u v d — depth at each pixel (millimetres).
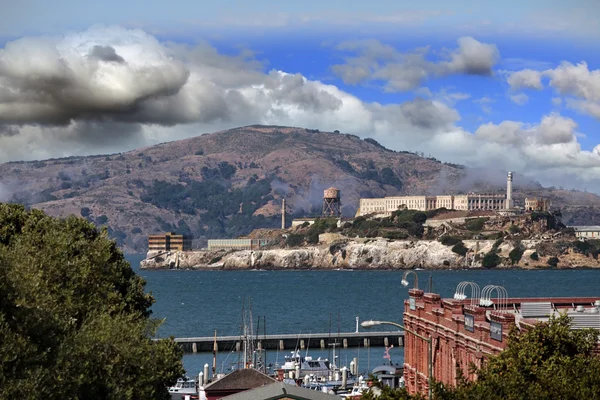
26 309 79500
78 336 88688
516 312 127188
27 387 73188
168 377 112875
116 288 134000
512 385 81375
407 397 84625
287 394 112188
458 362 121250
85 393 85625
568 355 91438
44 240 116125
